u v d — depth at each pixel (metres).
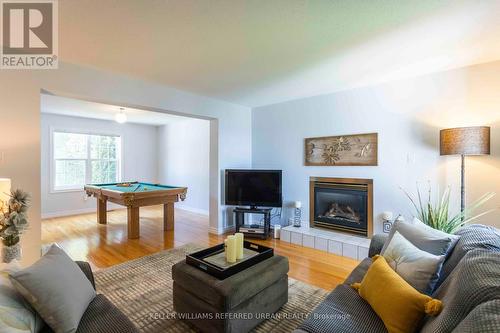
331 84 3.38
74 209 5.78
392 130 3.26
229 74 2.98
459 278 1.13
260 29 1.98
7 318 1.09
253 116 4.84
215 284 1.68
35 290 1.22
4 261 1.60
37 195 2.39
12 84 2.29
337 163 3.75
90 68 2.76
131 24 1.90
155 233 4.38
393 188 3.26
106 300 1.54
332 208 3.94
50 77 2.50
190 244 3.79
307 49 2.32
